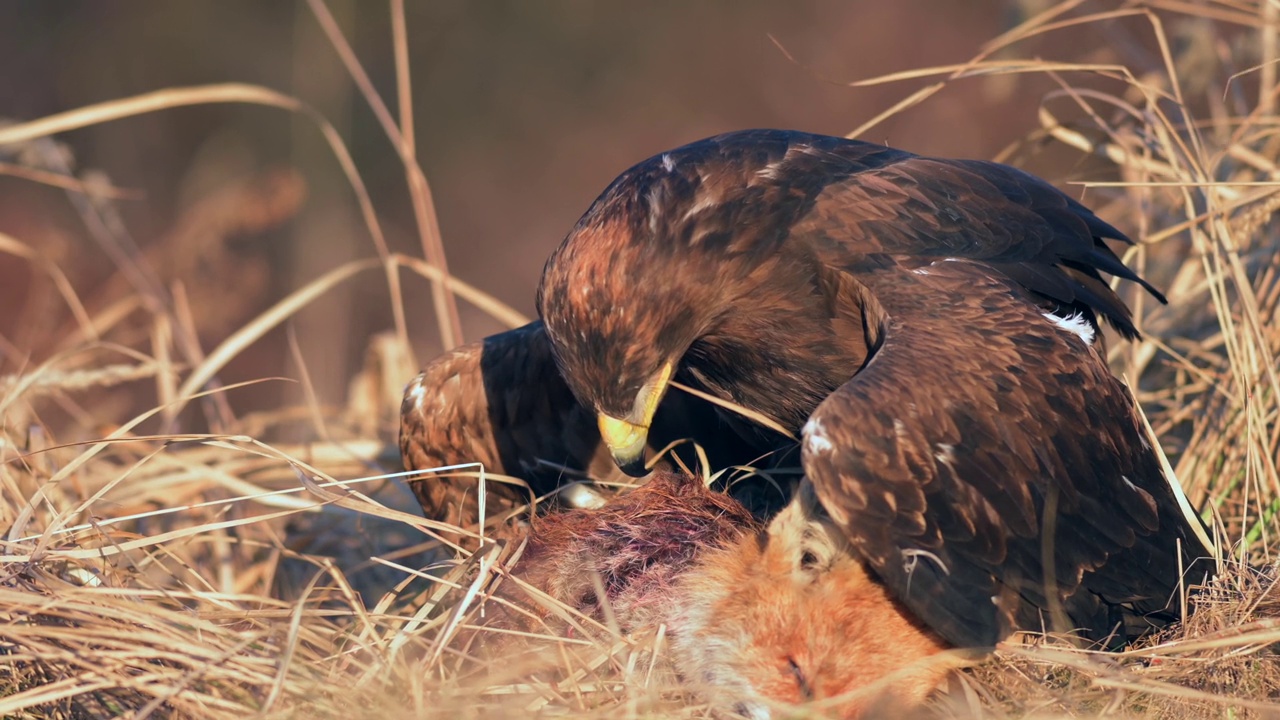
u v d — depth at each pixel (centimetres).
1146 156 1078
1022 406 698
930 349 705
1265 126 1175
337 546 1039
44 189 2295
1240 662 680
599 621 740
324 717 640
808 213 798
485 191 2769
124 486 1015
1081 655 668
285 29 2869
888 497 657
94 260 2020
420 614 725
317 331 2177
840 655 679
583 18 2905
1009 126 2052
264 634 669
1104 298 827
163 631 670
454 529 765
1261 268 1027
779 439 880
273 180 1834
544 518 823
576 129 2842
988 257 798
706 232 790
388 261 1167
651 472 852
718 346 831
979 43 2478
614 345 784
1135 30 1744
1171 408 1014
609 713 641
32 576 716
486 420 940
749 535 736
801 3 2759
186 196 2559
